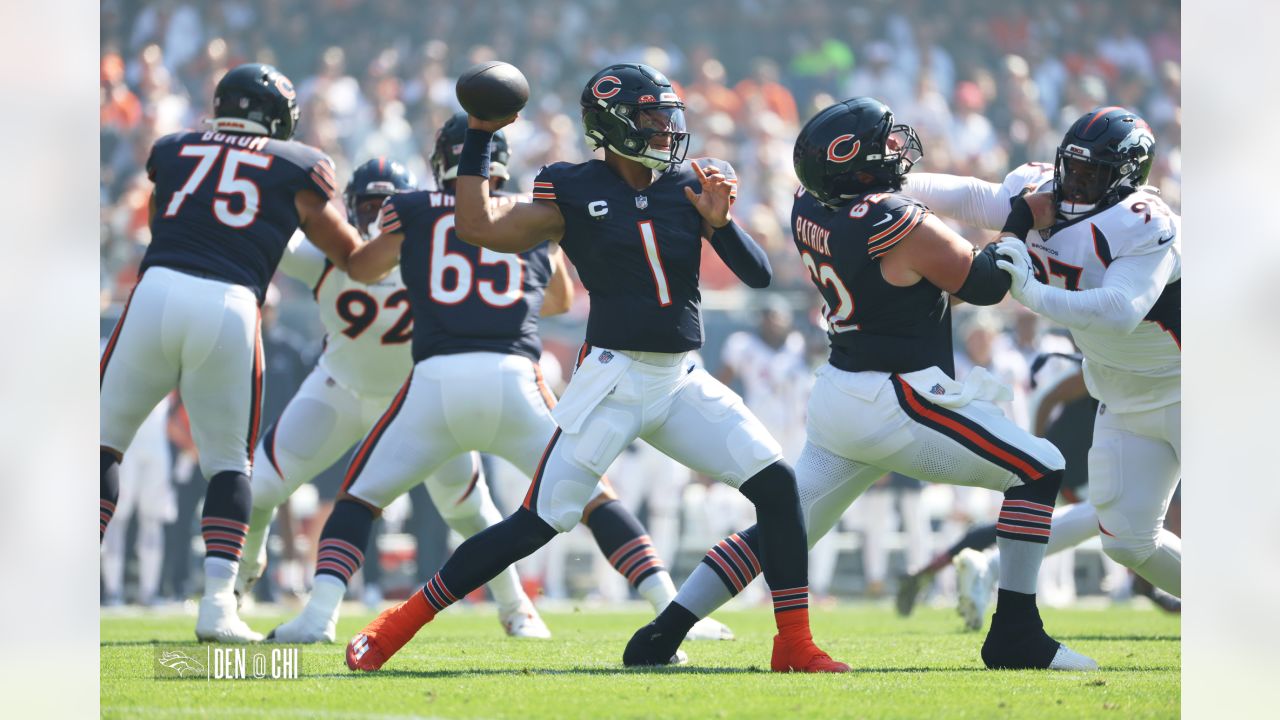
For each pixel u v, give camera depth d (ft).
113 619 86.99
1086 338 55.21
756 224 145.79
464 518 67.15
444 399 56.59
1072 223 50.44
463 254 57.88
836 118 47.32
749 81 170.40
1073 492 87.76
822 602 111.86
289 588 103.55
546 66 176.65
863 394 47.65
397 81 170.81
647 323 45.55
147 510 101.24
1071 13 185.88
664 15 183.93
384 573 108.99
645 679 44.24
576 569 115.65
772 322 114.21
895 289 46.85
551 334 113.19
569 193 45.80
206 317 56.03
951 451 47.16
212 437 58.13
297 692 40.96
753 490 46.34
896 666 50.34
